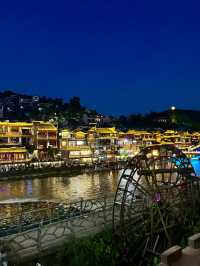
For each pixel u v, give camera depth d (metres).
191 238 15.41
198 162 158.12
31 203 60.97
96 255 24.27
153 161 30.00
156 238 27.34
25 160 117.69
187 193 30.41
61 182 95.25
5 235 25.75
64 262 22.91
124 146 155.38
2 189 82.06
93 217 28.91
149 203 28.61
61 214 33.38
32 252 21.95
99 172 118.38
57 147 132.88
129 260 25.92
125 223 27.64
